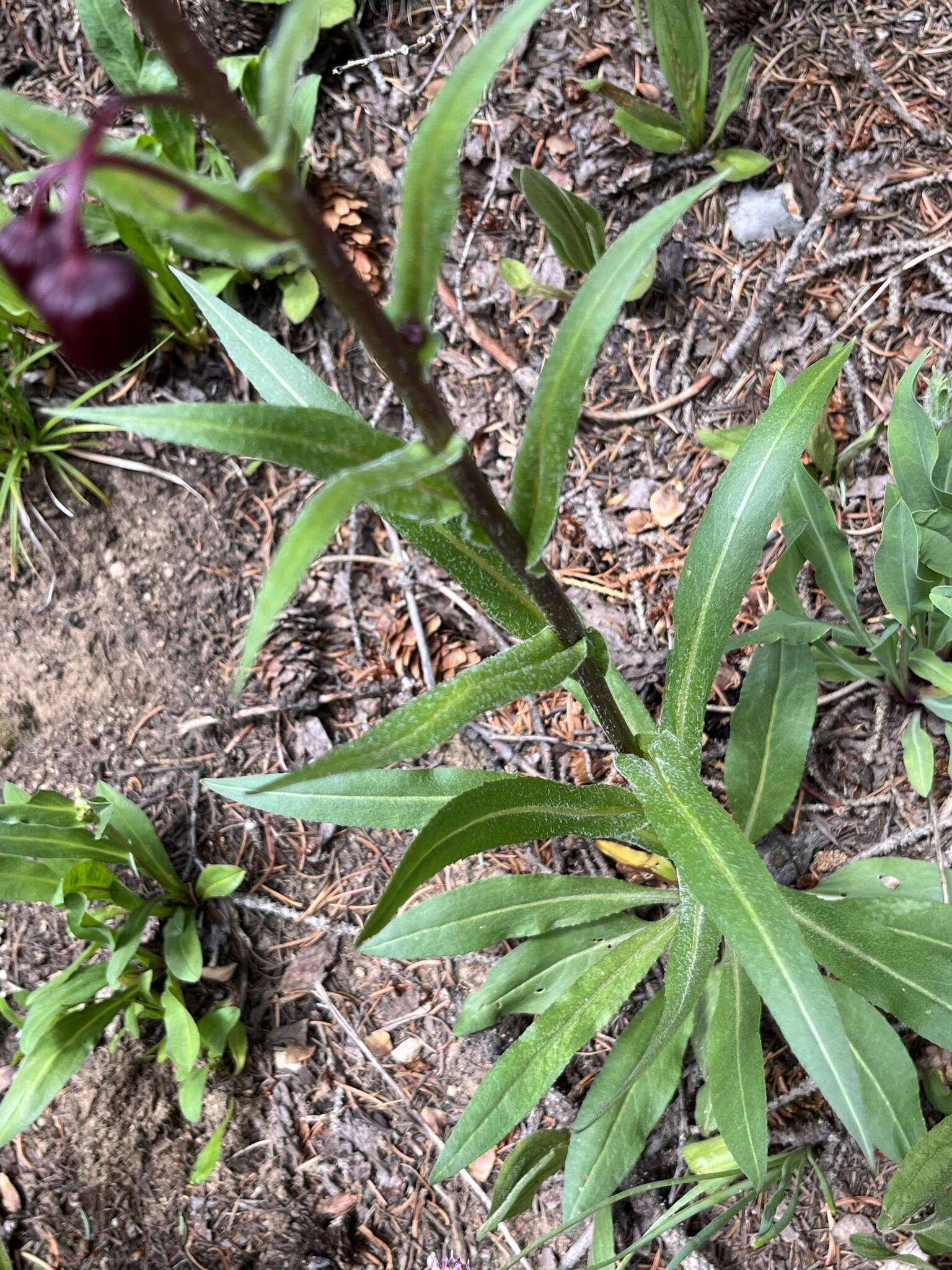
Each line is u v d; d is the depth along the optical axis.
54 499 0.57
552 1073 0.42
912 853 0.51
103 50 0.51
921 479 0.47
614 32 0.58
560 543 0.57
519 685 0.33
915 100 0.56
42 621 0.56
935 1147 0.39
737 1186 0.45
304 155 0.58
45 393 0.57
